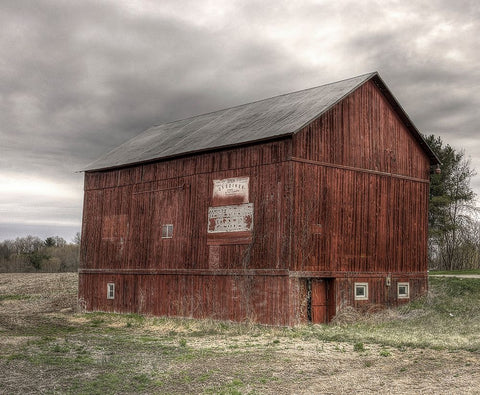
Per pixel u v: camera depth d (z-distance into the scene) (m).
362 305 25.08
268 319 23.11
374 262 25.86
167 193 28.56
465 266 55.56
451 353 16.39
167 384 13.00
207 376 13.74
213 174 26.27
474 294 28.22
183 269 27.16
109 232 31.89
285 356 16.38
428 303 26.91
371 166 26.28
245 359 15.90
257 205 24.16
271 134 23.52
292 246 22.80
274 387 12.62
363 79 26.14
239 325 23.36
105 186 32.59
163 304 28.05
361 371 14.17
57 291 40.28
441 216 56.34
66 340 19.67
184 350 17.61
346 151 25.27
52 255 91.69
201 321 24.89
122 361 15.59
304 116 24.22
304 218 23.31
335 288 24.05
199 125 32.16
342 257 24.56
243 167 24.94
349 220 25.03
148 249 29.30
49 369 14.48
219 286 25.33
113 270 31.23
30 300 36.66
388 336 19.80
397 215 27.20
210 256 25.91
